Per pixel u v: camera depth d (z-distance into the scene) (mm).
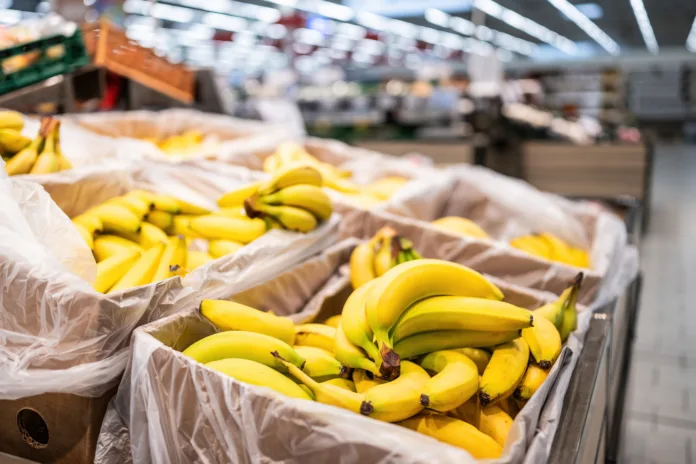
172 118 2754
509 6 11359
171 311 1134
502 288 1535
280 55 17578
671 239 5840
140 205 1461
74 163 1729
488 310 1105
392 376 1000
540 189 6316
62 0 3053
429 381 1004
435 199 2344
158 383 958
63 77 2391
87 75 2547
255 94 11008
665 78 18609
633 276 2156
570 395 1111
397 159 2777
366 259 1554
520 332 1125
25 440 1137
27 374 1038
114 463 1057
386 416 944
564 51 19578
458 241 1822
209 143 2605
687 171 10641
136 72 2785
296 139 2818
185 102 3139
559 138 6465
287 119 4703
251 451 883
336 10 11148
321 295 1530
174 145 2545
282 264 1430
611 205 3332
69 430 1089
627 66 19188
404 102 10102
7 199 1136
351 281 1586
